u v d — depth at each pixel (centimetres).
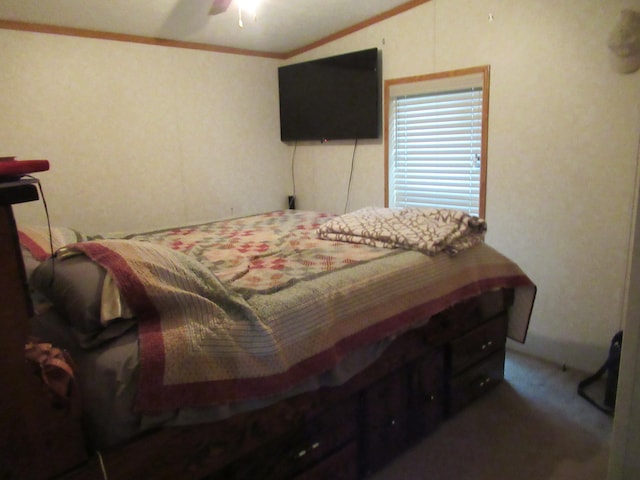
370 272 176
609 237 247
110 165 319
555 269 271
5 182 89
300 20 335
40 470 97
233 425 129
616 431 122
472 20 286
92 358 114
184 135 355
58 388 97
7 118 274
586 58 241
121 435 108
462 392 225
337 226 238
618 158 238
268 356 130
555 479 181
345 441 171
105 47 307
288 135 411
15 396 92
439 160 326
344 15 332
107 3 272
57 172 296
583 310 262
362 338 160
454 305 206
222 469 131
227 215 392
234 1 287
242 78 387
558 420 220
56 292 129
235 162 391
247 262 194
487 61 282
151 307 118
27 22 274
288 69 397
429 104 324
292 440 150
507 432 212
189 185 363
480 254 223
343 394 162
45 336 128
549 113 260
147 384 108
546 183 267
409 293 183
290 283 160
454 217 223
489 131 288
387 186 357
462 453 199
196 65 355
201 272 134
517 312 247
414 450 201
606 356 256
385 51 338
